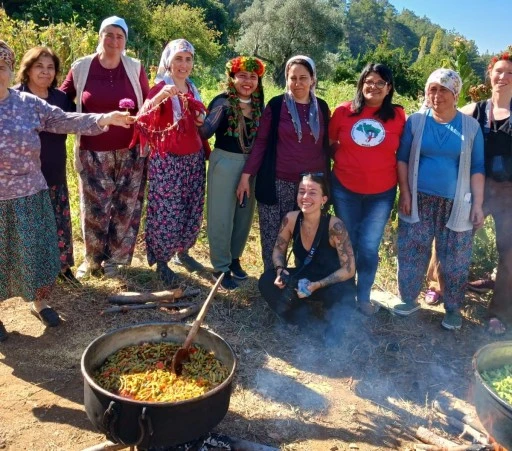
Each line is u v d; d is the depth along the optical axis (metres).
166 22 26.42
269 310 4.49
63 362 3.67
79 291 4.53
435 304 4.88
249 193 4.59
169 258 4.71
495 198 4.27
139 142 4.48
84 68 4.29
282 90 15.04
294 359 3.90
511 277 4.39
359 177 4.17
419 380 3.74
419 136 4.11
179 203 4.55
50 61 4.05
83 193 4.55
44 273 3.81
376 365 3.89
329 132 4.31
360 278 4.50
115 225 4.75
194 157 4.54
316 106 4.21
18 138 3.45
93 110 4.31
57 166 4.27
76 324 4.11
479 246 5.58
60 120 3.62
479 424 3.21
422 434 3.15
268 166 4.30
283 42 34.66
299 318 4.20
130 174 4.58
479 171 4.12
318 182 3.98
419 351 4.12
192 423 2.42
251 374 3.66
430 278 5.11
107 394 2.36
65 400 3.30
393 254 5.74
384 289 5.09
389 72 3.94
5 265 3.68
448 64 6.91
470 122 4.04
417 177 4.17
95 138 4.34
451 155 4.07
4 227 3.57
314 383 3.63
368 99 4.02
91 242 4.69
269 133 4.29
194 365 2.90
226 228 4.67
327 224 4.13
